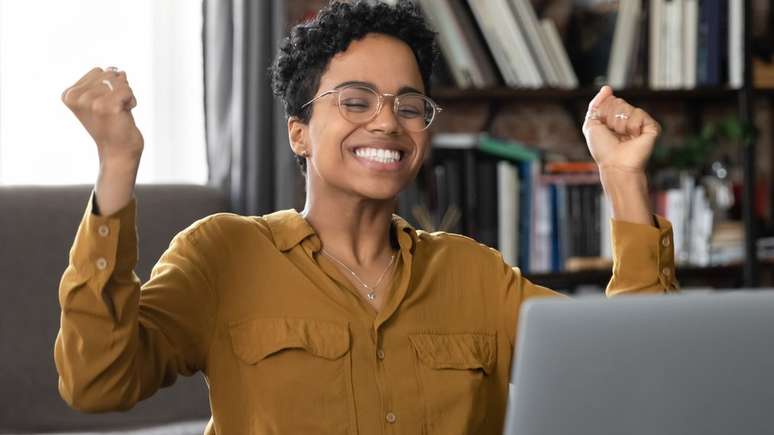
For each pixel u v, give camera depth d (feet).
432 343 5.50
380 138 5.42
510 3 12.54
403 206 11.99
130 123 4.71
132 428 9.75
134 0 12.14
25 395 9.82
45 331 9.95
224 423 5.37
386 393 5.31
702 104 14.17
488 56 12.56
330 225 5.64
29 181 11.86
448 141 12.34
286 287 5.43
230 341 5.36
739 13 13.01
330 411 5.24
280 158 11.69
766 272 14.69
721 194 13.19
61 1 11.92
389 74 5.49
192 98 12.30
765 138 14.56
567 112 13.75
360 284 5.56
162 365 5.14
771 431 3.37
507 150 12.41
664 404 3.36
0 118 11.77
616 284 5.75
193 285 5.32
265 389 5.25
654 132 5.77
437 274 5.74
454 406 5.41
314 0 13.15
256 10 11.62
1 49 11.77
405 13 5.63
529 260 12.42
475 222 12.21
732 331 3.36
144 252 10.33
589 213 12.55
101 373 4.76
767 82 13.26
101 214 4.71
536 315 3.37
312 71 5.58
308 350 5.27
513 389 3.46
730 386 3.36
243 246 5.53
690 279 14.01
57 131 11.92
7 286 9.95
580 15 13.01
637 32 12.91
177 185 10.73
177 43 12.23
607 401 3.37
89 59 12.01
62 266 10.12
